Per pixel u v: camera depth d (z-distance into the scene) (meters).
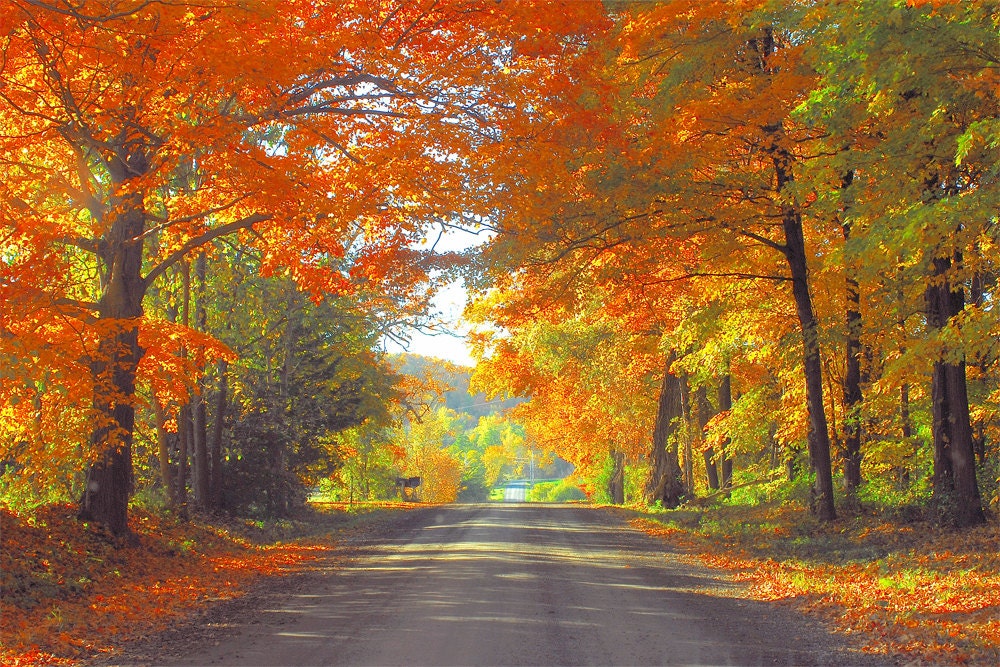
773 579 13.11
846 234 19.69
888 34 11.88
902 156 13.29
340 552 17.81
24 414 13.67
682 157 16.55
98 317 14.19
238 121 13.17
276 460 26.52
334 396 31.81
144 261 21.02
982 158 12.97
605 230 18.09
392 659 7.78
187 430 24.75
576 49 15.65
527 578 13.05
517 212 16.80
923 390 21.78
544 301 20.45
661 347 27.92
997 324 12.41
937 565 12.90
